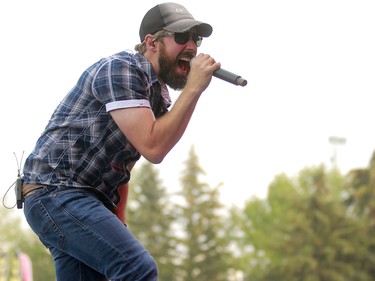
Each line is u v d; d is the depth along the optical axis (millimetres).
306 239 56781
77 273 4664
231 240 73500
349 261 55812
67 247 4352
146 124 4223
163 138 4203
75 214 4301
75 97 4410
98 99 4336
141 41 4539
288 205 59156
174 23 4402
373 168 54594
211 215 68562
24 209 4480
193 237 67812
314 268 55719
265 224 63594
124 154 4418
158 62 4438
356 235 55656
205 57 4320
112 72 4293
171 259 68188
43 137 4461
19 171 4543
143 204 70688
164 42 4422
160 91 4457
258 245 63219
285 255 57594
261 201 64188
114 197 4586
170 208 70562
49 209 4348
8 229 80625
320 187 57812
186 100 4234
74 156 4371
